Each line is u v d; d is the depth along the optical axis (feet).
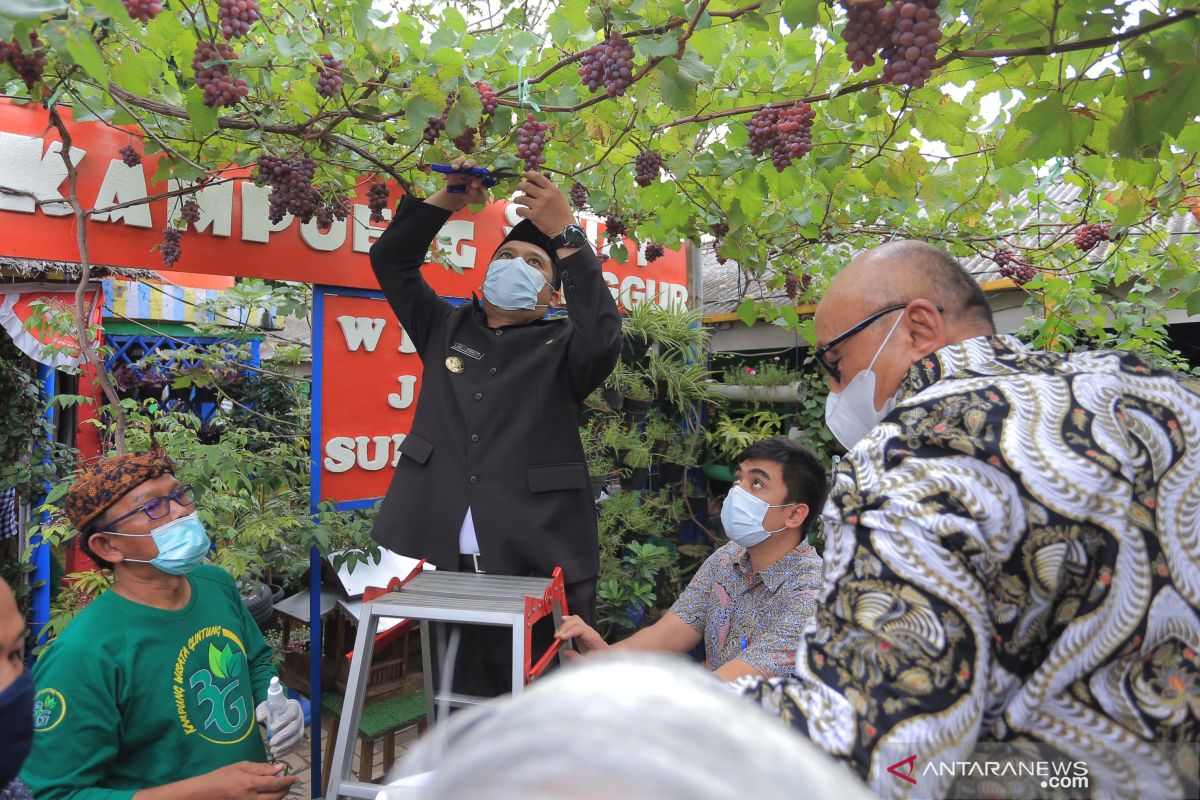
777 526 7.55
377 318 11.52
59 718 5.68
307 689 12.64
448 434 7.47
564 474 7.34
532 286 7.64
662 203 9.12
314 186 8.58
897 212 10.67
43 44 5.16
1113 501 2.81
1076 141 5.90
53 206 9.07
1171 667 2.76
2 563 15.79
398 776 1.41
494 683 7.61
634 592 15.23
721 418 18.65
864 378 3.98
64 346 11.34
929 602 2.78
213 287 19.45
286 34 6.42
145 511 6.23
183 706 6.35
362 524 10.98
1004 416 3.05
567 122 7.04
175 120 7.78
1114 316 12.88
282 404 21.84
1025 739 2.81
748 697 2.86
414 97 6.42
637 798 0.91
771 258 12.48
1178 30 4.85
